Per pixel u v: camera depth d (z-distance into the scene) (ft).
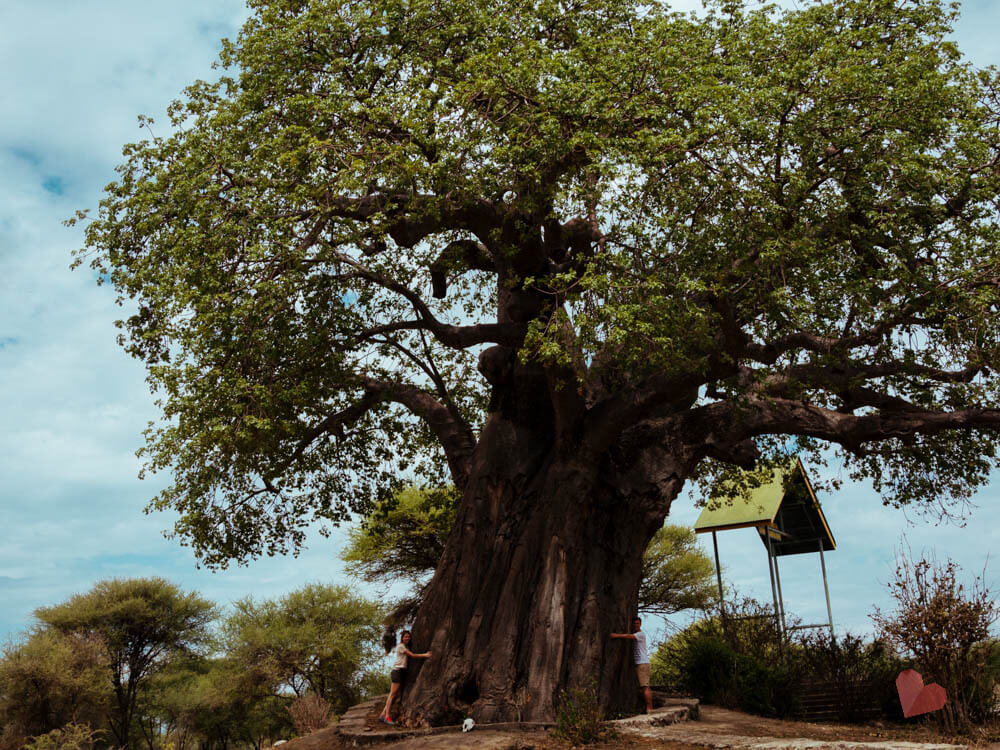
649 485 46.47
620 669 42.50
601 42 40.09
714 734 36.17
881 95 36.78
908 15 41.73
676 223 36.86
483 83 37.42
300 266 40.37
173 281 40.75
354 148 40.16
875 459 55.16
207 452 42.91
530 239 43.70
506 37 41.98
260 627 117.80
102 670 109.91
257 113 44.29
